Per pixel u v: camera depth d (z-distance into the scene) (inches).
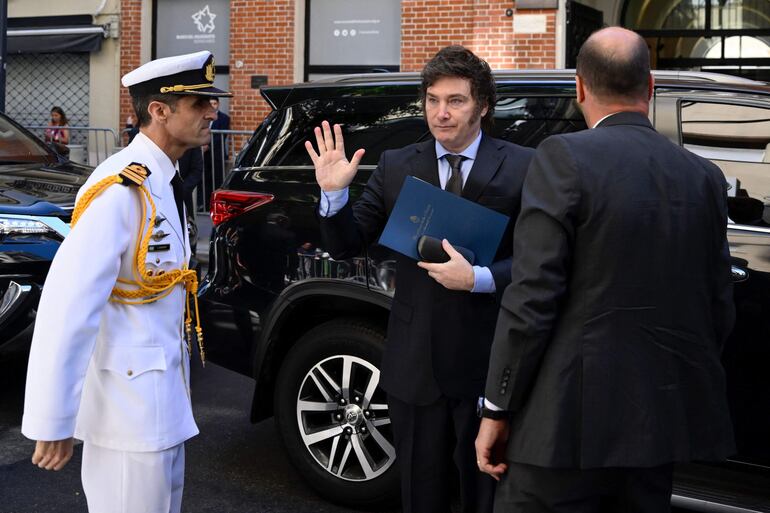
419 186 116.0
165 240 99.4
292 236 165.9
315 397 165.3
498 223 115.9
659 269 91.0
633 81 95.8
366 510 163.0
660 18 486.9
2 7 373.1
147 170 98.1
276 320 166.9
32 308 213.0
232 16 505.7
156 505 98.3
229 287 173.5
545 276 89.9
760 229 145.4
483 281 114.6
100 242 93.7
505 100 160.4
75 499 166.4
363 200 128.9
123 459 96.8
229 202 174.7
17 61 572.1
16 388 233.0
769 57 469.7
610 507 96.9
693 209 93.1
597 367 90.0
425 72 119.9
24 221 212.1
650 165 92.5
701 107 153.8
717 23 477.7
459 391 117.8
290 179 169.9
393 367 121.6
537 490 93.0
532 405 92.7
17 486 171.3
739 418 144.7
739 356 143.9
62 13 549.3
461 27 454.6
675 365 91.7
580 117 154.6
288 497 168.9
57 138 525.3
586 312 90.9
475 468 120.0
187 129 100.4
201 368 254.8
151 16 532.1
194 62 99.5
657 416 90.0
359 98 170.1
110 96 543.8
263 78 501.0
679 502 143.1
